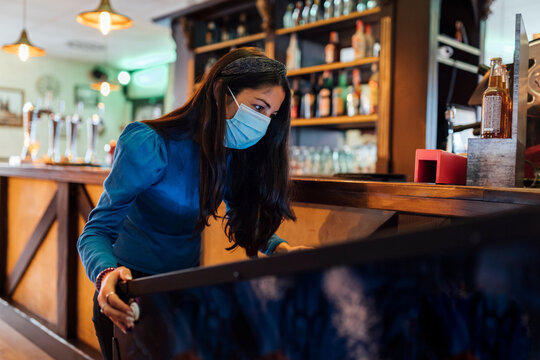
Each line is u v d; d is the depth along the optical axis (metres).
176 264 1.24
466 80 3.81
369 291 0.53
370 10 3.58
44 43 7.59
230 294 0.68
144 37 7.10
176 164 1.14
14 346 2.68
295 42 4.21
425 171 1.32
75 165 2.99
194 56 4.99
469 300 0.46
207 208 1.15
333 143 4.55
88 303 2.37
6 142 8.31
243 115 1.13
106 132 9.62
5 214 3.26
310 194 1.44
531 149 1.51
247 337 0.67
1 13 6.02
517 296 0.43
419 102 3.35
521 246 0.40
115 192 1.05
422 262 0.48
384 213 1.27
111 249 1.03
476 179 1.20
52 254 2.70
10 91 8.34
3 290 3.27
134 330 0.88
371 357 0.54
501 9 4.32
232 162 1.32
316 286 0.58
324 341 0.58
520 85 1.15
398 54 3.46
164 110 9.04
